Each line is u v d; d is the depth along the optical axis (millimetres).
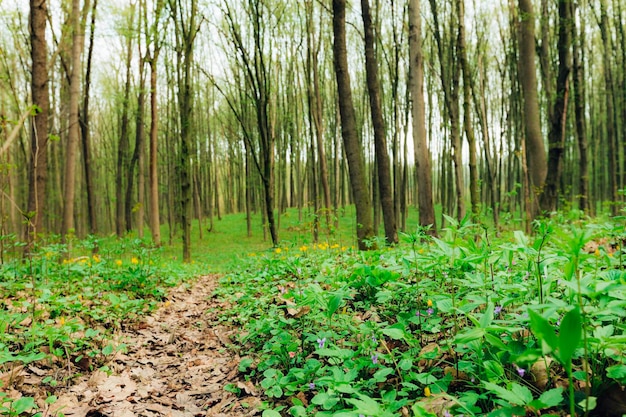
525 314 2299
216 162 34625
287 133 28344
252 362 3553
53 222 25625
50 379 3180
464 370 2342
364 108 27516
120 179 24109
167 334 4898
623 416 1558
